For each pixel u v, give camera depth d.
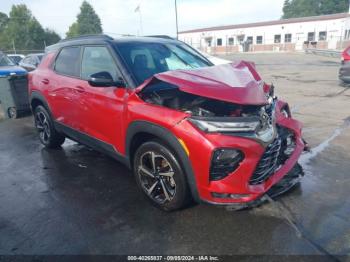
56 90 4.39
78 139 4.30
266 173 2.86
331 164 4.11
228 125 2.59
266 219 2.93
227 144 2.56
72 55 4.27
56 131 4.88
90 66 3.88
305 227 2.80
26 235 2.87
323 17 42.59
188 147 2.68
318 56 29.19
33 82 4.99
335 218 2.92
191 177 2.76
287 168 3.10
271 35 46.72
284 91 9.91
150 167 3.22
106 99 3.49
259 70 17.31
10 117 7.80
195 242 2.67
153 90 3.18
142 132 3.08
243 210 3.08
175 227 2.88
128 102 3.21
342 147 4.70
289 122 3.42
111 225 2.96
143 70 3.48
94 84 3.25
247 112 2.91
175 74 2.98
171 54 3.97
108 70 3.59
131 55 3.60
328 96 8.79
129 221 3.01
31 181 4.00
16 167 4.48
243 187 2.67
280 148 3.15
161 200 3.13
